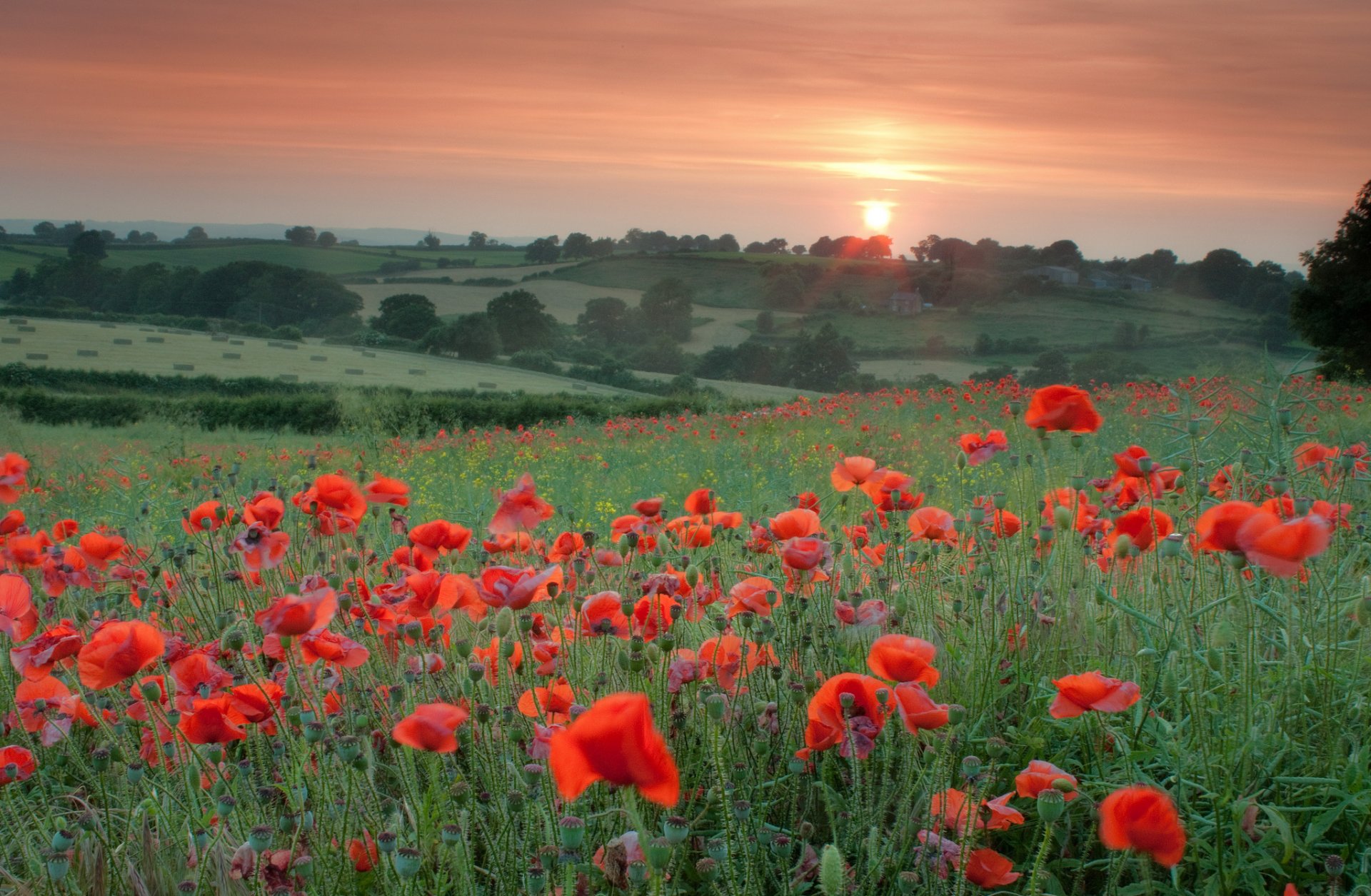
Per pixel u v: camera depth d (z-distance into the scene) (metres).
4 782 2.20
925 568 3.40
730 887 1.79
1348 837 2.24
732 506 7.25
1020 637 2.87
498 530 2.91
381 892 2.19
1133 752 2.28
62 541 4.11
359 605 2.87
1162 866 2.23
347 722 2.34
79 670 2.18
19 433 16.45
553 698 2.26
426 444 15.55
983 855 1.93
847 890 1.99
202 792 2.33
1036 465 6.43
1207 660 2.33
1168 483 3.30
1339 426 5.95
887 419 15.30
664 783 1.33
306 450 15.02
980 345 97.69
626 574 3.08
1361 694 2.50
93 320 85.44
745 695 2.67
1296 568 2.06
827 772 2.53
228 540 3.54
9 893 2.01
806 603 2.79
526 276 139.12
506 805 1.91
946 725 2.05
